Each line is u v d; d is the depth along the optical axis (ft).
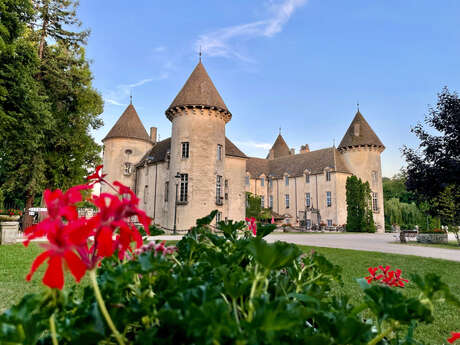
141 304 3.17
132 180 118.93
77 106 73.51
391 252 42.45
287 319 2.39
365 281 3.66
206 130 87.76
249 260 5.69
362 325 2.90
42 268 22.54
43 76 67.72
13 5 49.01
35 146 55.42
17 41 49.26
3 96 45.68
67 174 71.82
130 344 2.82
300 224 143.95
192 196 83.82
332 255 35.35
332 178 136.46
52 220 2.46
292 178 155.74
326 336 2.99
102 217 2.68
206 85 90.79
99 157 76.13
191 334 2.69
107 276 3.34
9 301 13.74
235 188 107.76
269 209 158.10
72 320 2.96
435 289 2.89
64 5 72.59
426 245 56.18
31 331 2.44
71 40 75.00
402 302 3.05
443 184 43.68
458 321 13.33
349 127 145.59
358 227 121.19
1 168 63.36
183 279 3.59
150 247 4.49
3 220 40.70
